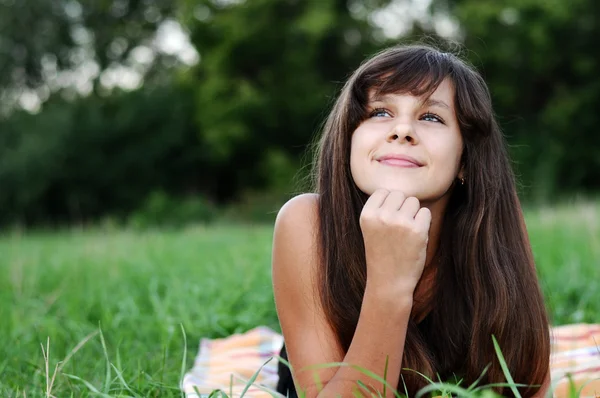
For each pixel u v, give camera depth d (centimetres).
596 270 468
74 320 378
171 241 856
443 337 239
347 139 224
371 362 205
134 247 765
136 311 389
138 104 2503
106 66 2789
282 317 231
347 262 225
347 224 225
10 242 1067
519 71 2230
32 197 2380
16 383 260
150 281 491
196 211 1861
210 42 2325
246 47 2264
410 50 222
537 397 242
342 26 2208
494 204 231
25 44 2664
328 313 223
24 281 502
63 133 2423
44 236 1312
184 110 2500
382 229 203
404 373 227
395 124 212
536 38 2089
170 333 340
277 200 2097
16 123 2553
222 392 202
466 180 231
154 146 2491
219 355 343
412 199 206
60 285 491
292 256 228
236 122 2262
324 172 232
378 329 205
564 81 2291
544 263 496
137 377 246
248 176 2492
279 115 2320
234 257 572
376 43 2248
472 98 220
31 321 365
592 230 646
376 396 199
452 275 239
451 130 216
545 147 2202
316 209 233
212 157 2427
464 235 233
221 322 382
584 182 2286
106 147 2489
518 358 234
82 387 246
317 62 2317
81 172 2450
